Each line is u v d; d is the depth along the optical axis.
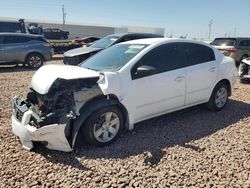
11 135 4.71
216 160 3.91
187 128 5.09
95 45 11.55
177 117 5.64
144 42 5.14
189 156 4.03
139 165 3.78
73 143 4.01
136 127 5.11
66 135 3.98
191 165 3.78
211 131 4.96
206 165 3.78
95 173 3.59
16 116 4.39
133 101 4.55
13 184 3.36
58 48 22.50
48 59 14.05
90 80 4.21
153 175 3.54
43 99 4.05
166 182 3.40
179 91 5.16
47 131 3.83
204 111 6.03
